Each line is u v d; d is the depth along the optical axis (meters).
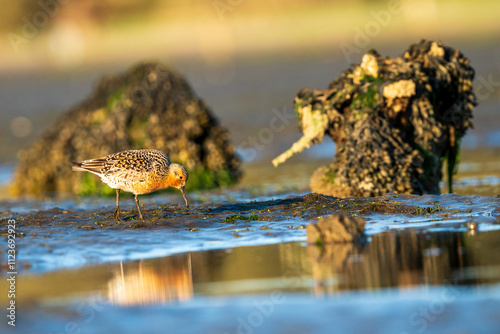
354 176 14.52
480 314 7.22
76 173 21.69
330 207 13.37
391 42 77.88
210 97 46.56
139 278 9.34
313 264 9.56
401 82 14.48
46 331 7.38
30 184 22.77
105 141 21.23
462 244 10.21
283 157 15.73
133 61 91.88
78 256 10.68
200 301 8.23
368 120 14.73
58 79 76.00
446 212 12.75
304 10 121.50
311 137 15.44
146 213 13.62
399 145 14.70
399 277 8.66
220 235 11.78
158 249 11.02
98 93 22.91
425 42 15.72
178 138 21.06
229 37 110.94
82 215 13.80
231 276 9.23
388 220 12.35
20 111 49.12
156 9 125.31
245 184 20.83
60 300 8.47
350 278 8.76
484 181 17.77
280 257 10.10
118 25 122.38
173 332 7.20
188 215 13.16
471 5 106.38
